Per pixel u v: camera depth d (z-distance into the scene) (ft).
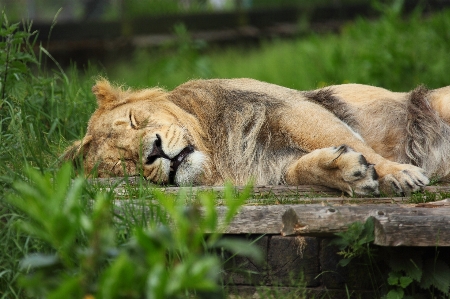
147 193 30.53
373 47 75.31
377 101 37.65
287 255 28.17
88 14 105.09
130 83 72.49
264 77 78.07
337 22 107.86
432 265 26.94
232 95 36.32
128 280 15.35
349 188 30.73
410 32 78.59
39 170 30.91
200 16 105.09
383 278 27.27
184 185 33.68
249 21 107.65
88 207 26.61
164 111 34.96
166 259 24.49
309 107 35.01
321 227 26.17
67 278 16.10
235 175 34.94
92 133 35.50
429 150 36.22
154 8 105.19
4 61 40.37
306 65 78.74
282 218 26.96
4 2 96.63
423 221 25.81
